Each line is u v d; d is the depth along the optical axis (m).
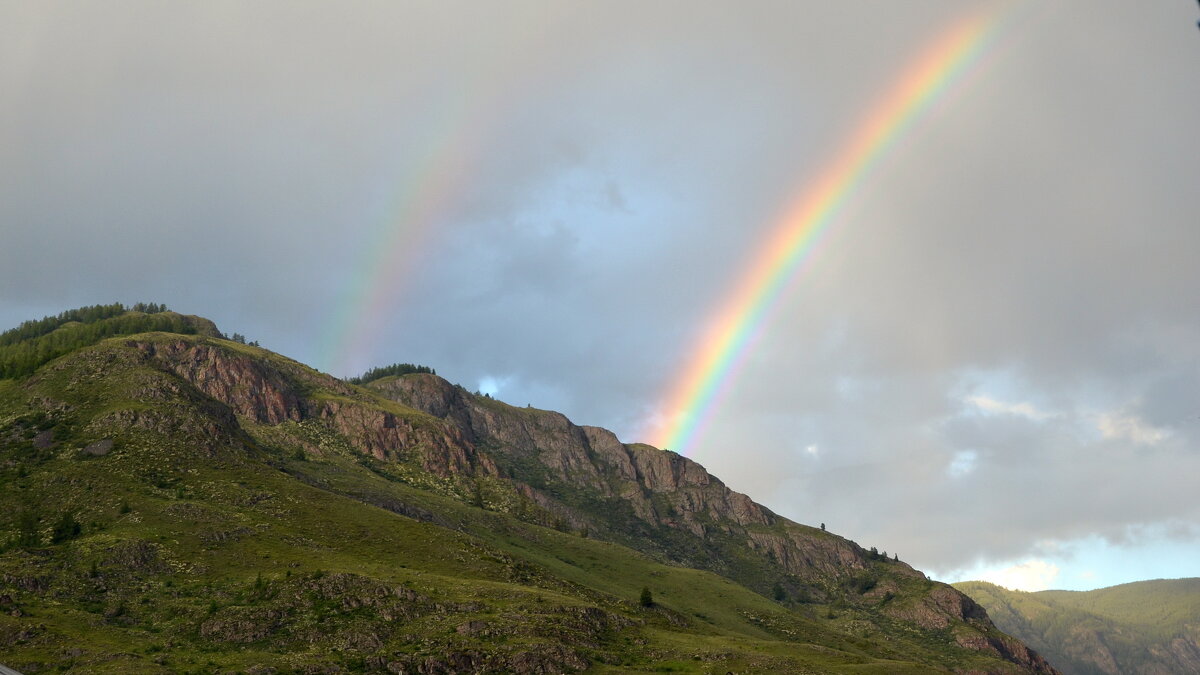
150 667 176.38
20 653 178.25
